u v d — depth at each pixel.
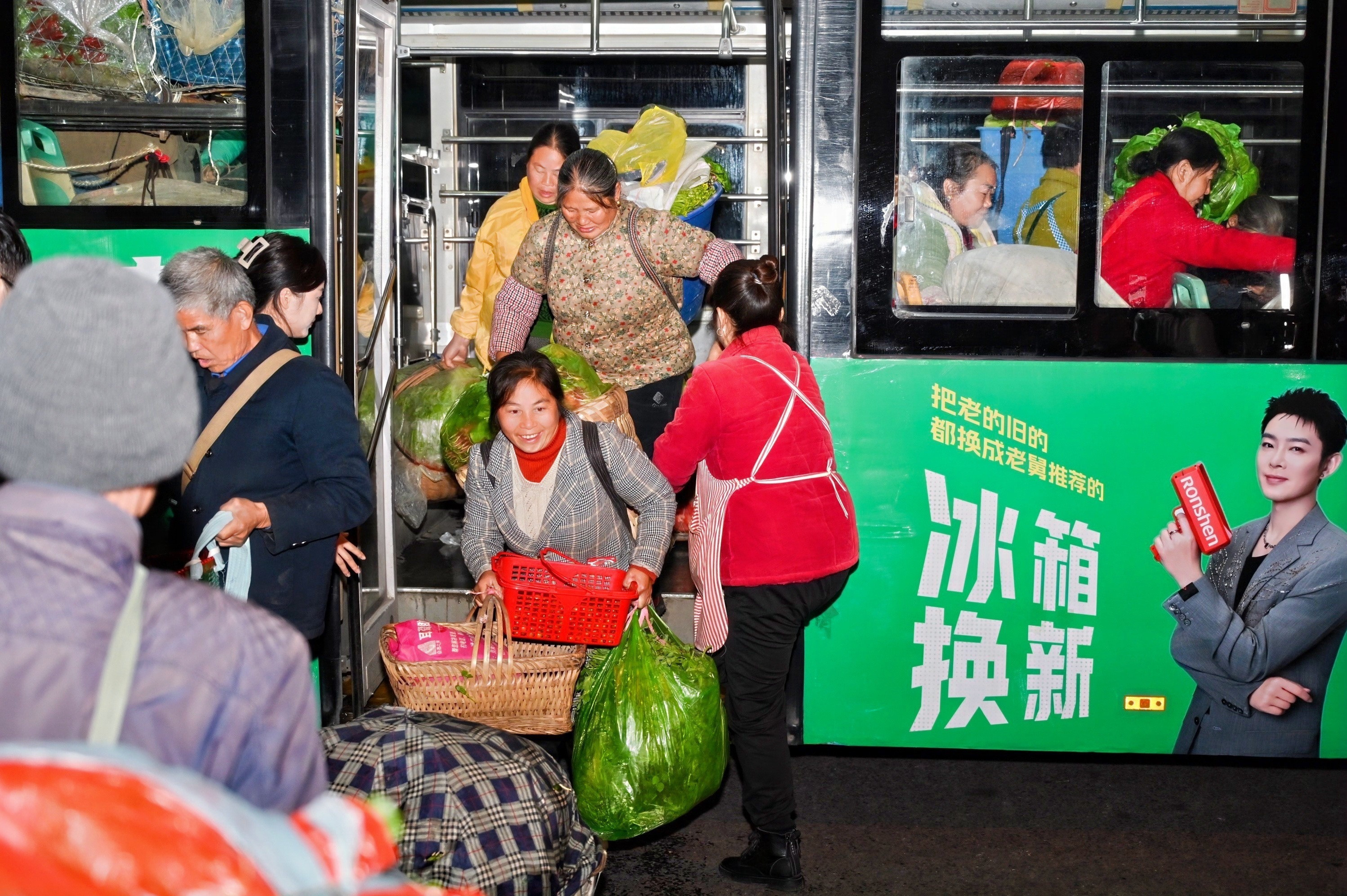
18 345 1.16
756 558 3.03
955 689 3.35
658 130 4.77
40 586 1.11
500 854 2.41
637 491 3.20
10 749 0.95
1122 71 3.21
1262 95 3.20
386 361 4.12
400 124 4.48
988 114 3.24
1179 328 3.24
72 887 0.87
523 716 3.24
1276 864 3.35
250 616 1.24
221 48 3.21
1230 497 3.24
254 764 1.19
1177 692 3.31
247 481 2.68
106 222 3.23
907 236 3.27
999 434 3.28
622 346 4.03
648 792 3.06
